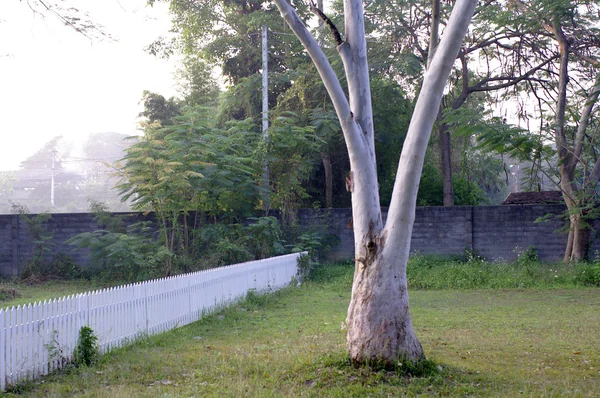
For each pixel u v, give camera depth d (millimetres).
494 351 9664
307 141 21453
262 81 23469
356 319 8055
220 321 12531
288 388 7305
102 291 9578
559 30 21109
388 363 7809
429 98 7695
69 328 8742
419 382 7477
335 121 23156
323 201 27859
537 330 11578
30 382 7723
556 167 22547
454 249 22719
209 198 19328
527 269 19359
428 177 28391
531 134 16047
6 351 7512
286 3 8477
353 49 8617
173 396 6910
